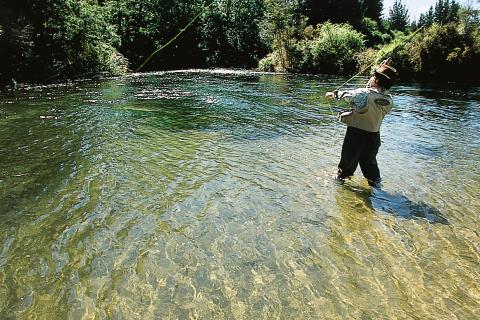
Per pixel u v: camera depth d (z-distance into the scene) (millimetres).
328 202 6391
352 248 5027
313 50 42281
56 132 11047
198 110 15461
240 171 7785
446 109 17234
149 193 6609
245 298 4043
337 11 71062
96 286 4188
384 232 5441
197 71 42688
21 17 25828
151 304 3924
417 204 6398
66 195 6496
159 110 15312
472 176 7809
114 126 11961
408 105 18406
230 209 6055
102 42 32375
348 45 42031
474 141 10883
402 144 10391
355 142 7074
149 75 34531
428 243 5184
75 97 18844
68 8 28234
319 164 8336
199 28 52000
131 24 47469
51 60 27891
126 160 8383
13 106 15844
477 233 5461
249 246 5016
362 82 30031
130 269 4488
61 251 4828
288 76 36844
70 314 3773
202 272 4457
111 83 26328
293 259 4758
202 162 8320
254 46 53875
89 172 7609
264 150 9375
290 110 15711
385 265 4668
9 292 4066
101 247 4930
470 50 34406
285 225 5586
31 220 5609
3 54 24359
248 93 21656
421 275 4496
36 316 3738
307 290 4191
